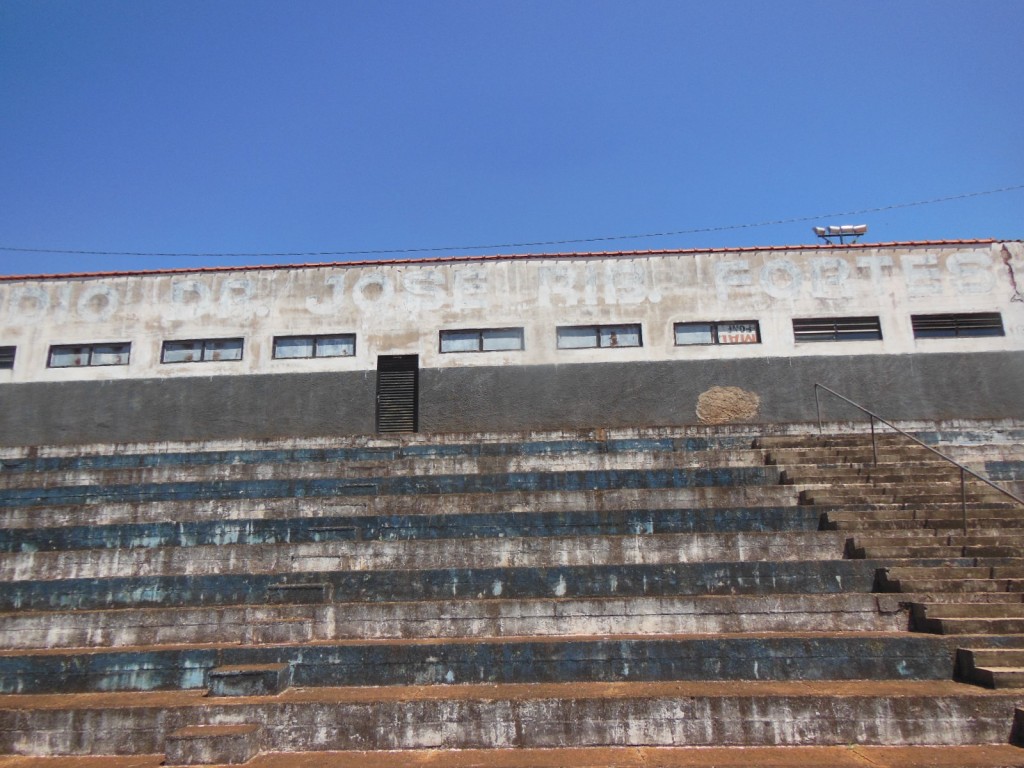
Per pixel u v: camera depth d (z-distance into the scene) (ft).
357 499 36.55
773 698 22.66
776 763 20.71
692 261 56.34
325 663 25.80
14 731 23.77
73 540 34.50
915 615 27.22
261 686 24.58
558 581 29.50
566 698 23.03
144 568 32.19
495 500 35.81
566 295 56.08
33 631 28.45
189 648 26.53
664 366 54.49
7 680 26.25
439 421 53.93
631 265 56.44
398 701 23.20
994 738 22.08
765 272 55.93
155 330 56.29
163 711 23.61
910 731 22.22
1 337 56.44
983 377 53.72
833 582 29.17
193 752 21.86
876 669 24.86
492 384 54.54
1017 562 29.40
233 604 30.04
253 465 42.14
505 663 25.44
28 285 57.36
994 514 33.47
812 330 55.11
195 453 46.29
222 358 55.88
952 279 55.36
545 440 47.57
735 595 28.68
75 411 54.85
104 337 56.24
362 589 29.94
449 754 22.27
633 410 53.83
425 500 36.09
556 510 35.29
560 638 26.66
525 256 56.75
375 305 56.24
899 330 54.70
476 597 29.53
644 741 22.56
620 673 25.20
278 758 22.35
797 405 53.52
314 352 55.98
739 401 53.62
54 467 46.98
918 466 38.86
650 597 28.17
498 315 55.83
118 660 26.30
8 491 40.98
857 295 55.31
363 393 54.70
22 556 32.50
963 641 25.09
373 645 25.94
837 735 22.31
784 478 38.32
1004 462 40.06
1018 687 23.12
